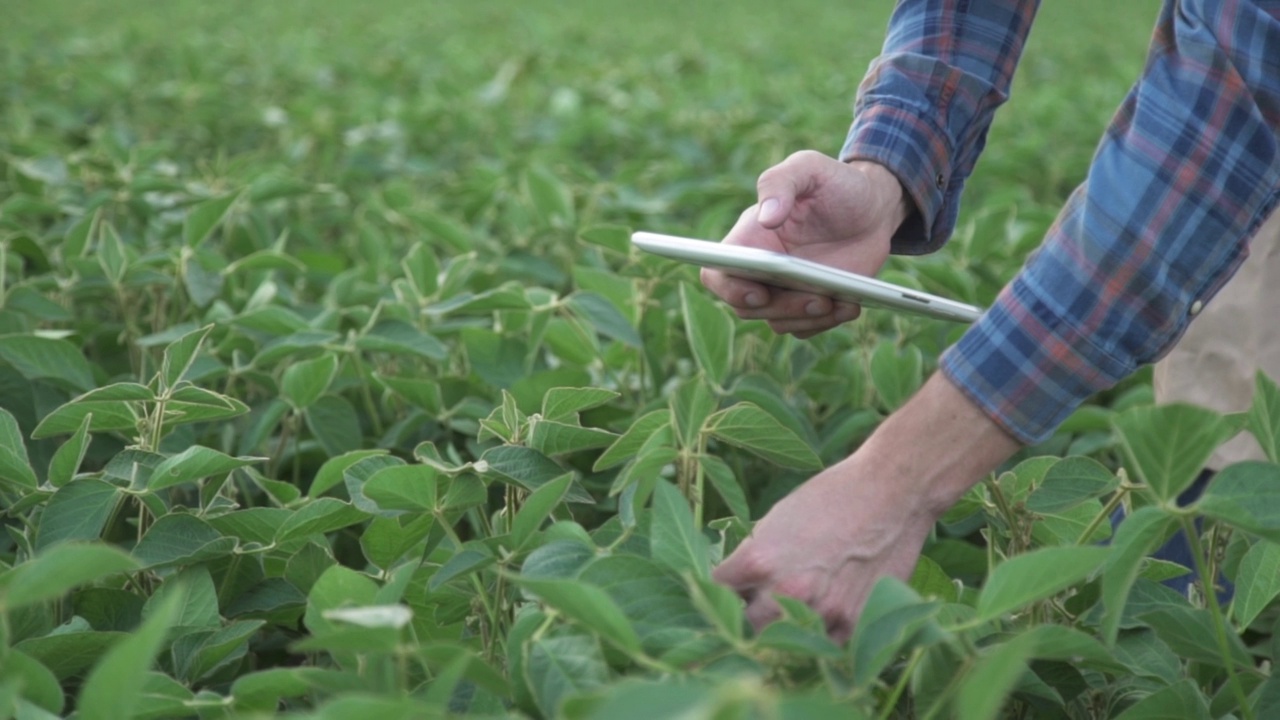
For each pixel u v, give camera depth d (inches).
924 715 38.9
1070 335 41.6
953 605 42.3
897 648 32.5
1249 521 36.0
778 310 55.1
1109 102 190.4
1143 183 42.1
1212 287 42.8
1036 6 60.1
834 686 33.7
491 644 44.8
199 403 52.6
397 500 44.7
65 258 86.2
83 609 49.2
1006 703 44.9
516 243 105.5
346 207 128.6
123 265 82.8
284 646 54.7
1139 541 37.0
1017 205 119.0
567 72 215.3
